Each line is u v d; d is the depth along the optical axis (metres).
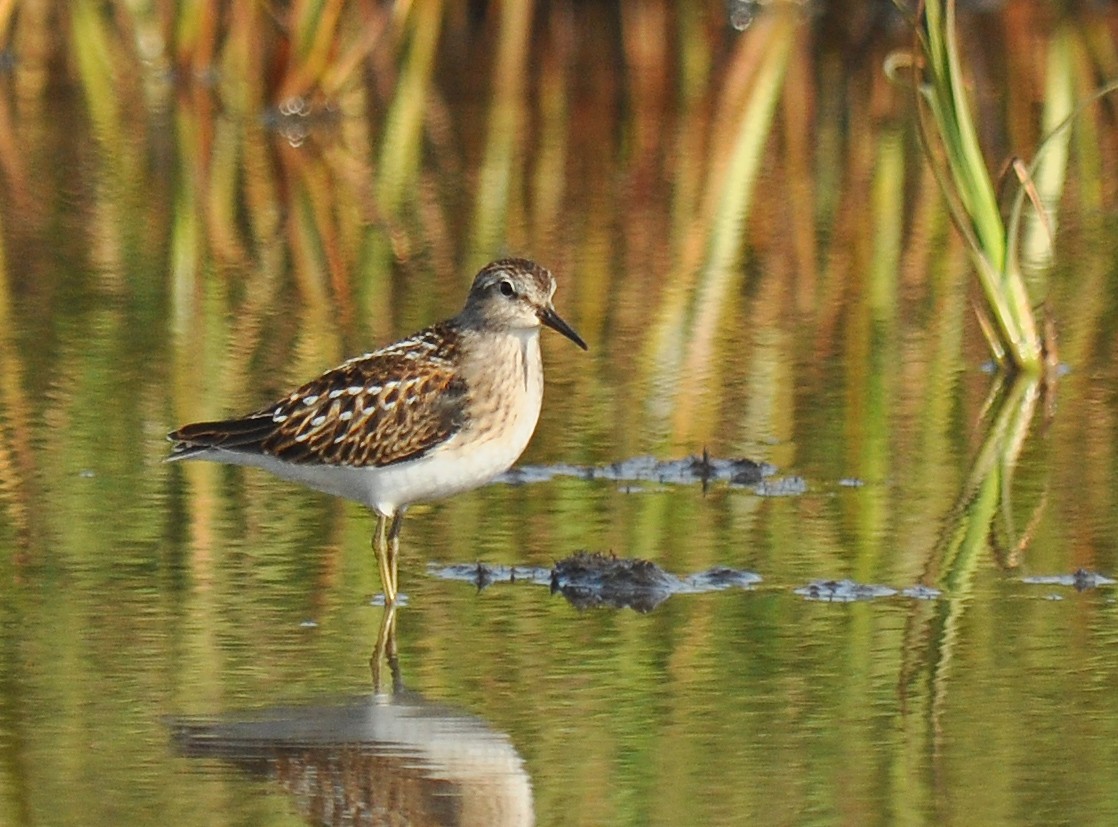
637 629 11.16
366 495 12.13
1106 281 18.89
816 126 25.06
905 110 25.80
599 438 14.80
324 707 10.02
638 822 8.70
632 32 28.98
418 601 11.62
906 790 9.04
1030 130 24.30
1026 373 16.53
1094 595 11.66
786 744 9.58
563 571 11.98
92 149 23.84
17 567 12.04
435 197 21.86
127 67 27.80
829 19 29.48
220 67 27.28
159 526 12.83
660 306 18.25
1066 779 9.16
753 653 10.80
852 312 18.22
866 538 12.70
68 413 15.02
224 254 19.67
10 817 8.71
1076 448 14.59
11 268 19.06
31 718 9.84
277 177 22.72
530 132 24.77
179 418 14.88
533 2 29.02
